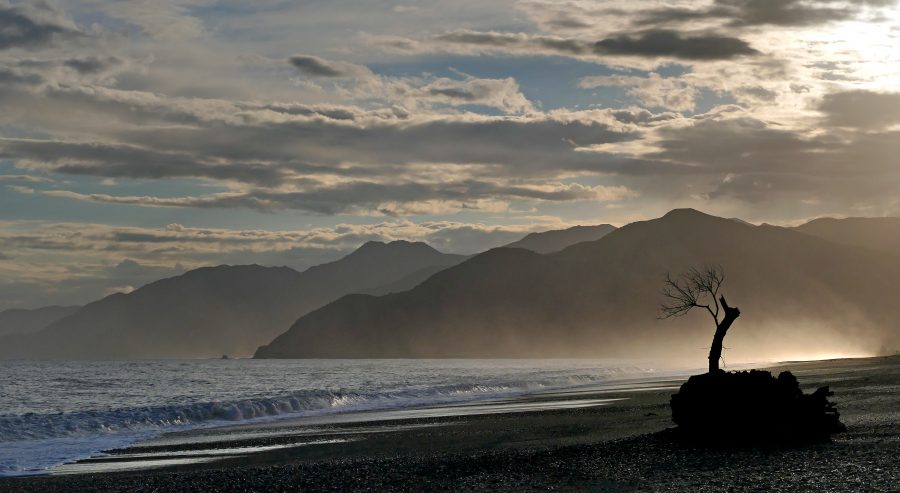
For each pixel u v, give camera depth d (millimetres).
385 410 49156
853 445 22297
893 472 17547
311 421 42500
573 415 38625
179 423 42625
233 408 46469
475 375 107688
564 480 19172
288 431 36969
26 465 27328
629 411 39406
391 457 25453
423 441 29938
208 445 31891
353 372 139750
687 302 51250
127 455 29453
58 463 27734
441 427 35594
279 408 49562
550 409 43656
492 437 30156
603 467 20828
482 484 19250
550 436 29406
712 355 35531
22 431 36906
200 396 71375
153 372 145750
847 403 34719
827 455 20609
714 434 24984
